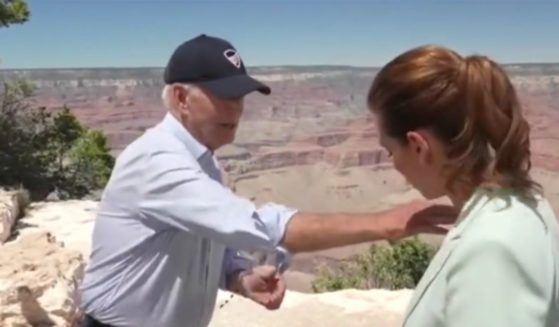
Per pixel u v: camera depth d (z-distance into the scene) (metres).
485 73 1.44
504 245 1.33
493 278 1.32
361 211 1.98
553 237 1.41
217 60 2.11
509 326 1.28
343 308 7.70
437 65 1.46
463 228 1.43
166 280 2.22
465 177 1.47
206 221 2.01
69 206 16.72
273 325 7.12
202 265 2.29
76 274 5.89
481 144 1.45
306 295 8.10
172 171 2.06
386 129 1.53
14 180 21.05
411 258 10.22
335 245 1.96
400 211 1.90
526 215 1.40
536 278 1.32
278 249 2.02
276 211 2.04
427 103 1.45
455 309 1.34
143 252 2.19
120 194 2.16
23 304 5.15
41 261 5.86
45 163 22.30
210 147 2.17
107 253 2.24
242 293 2.47
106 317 2.27
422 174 1.53
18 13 21.42
